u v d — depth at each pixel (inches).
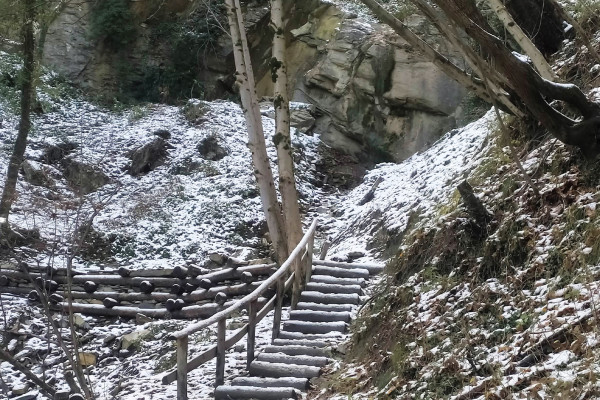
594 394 192.9
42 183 625.6
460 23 262.1
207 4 556.1
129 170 661.3
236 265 468.8
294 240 423.8
